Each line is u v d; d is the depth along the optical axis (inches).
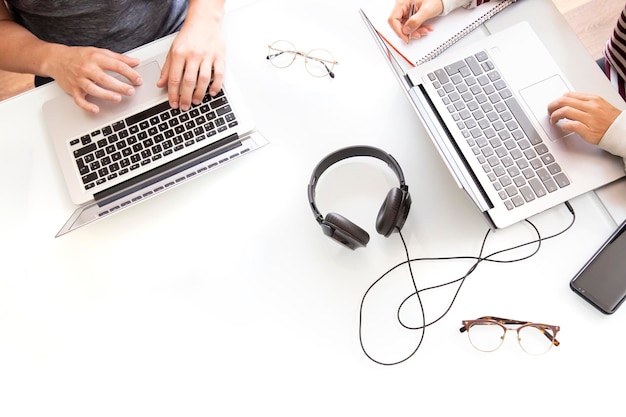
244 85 35.8
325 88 35.3
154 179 33.3
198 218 33.5
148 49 36.6
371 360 29.9
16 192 34.7
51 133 34.4
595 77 33.3
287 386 30.1
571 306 29.5
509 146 31.4
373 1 36.6
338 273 31.5
